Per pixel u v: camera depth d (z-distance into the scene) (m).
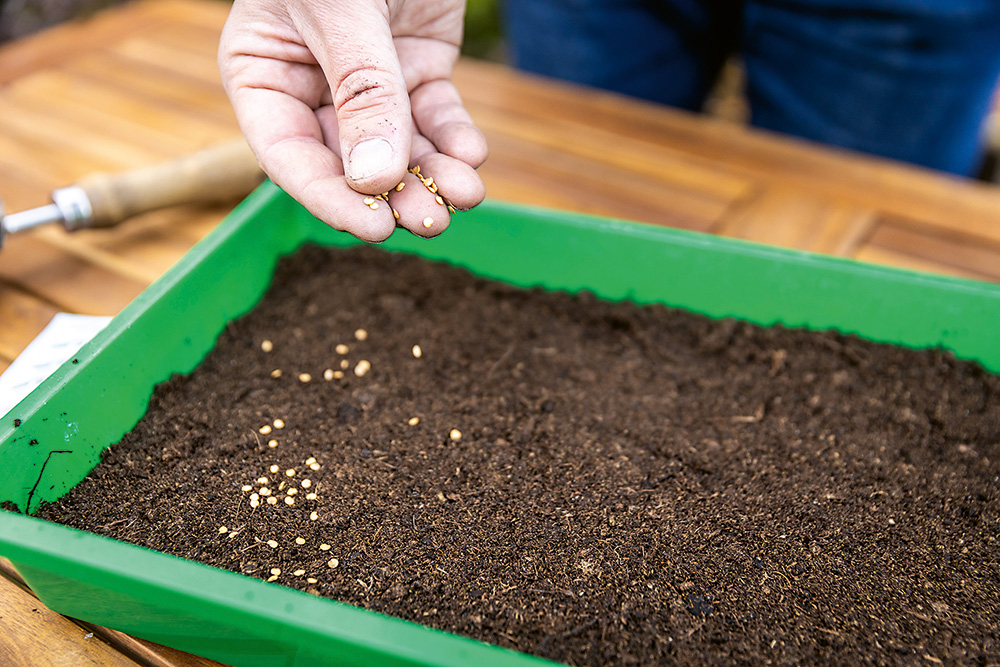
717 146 0.67
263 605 0.39
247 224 0.54
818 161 0.66
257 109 0.48
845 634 0.43
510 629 0.43
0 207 0.54
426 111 0.51
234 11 0.48
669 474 0.49
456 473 0.49
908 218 0.61
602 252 0.56
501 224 0.56
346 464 0.49
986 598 0.45
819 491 0.48
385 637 0.39
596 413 0.52
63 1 1.05
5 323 0.55
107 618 0.43
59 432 0.46
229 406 0.51
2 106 0.70
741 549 0.46
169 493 0.47
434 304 0.57
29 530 0.41
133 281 0.58
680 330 0.55
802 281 0.53
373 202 0.44
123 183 0.57
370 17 0.44
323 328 0.55
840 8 0.69
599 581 0.45
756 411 0.52
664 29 0.83
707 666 0.42
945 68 0.69
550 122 0.70
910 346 0.54
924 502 0.48
